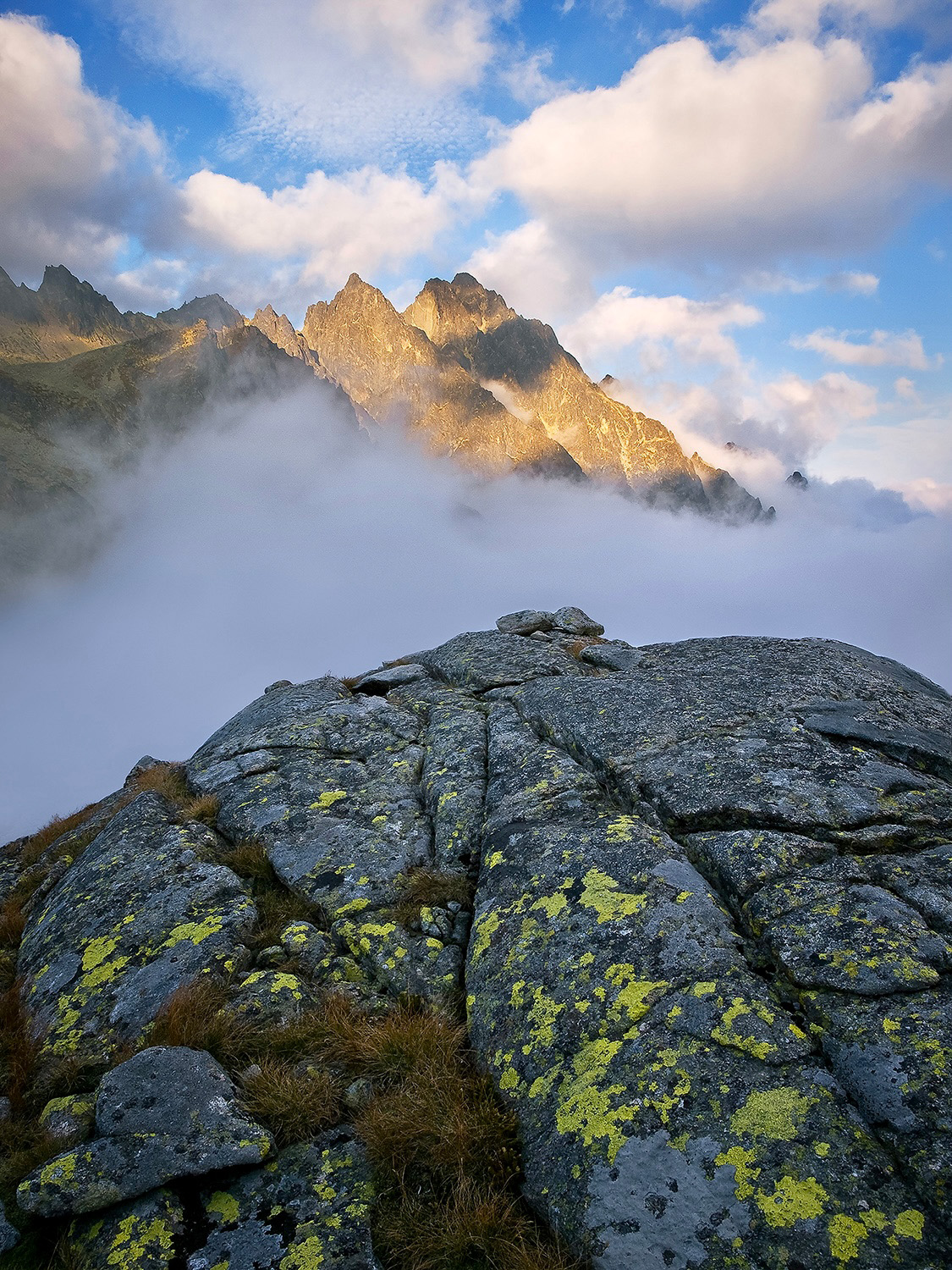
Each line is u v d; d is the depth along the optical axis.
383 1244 1.69
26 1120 2.01
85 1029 2.24
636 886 2.30
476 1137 1.82
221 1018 2.16
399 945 2.39
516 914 2.34
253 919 2.57
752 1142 1.67
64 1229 1.73
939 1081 1.68
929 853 2.29
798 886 2.19
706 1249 1.56
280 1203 1.76
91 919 2.64
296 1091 1.96
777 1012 1.89
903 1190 1.57
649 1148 1.70
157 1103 1.89
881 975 1.90
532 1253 1.63
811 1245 1.53
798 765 2.74
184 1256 1.68
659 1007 1.95
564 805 2.79
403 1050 2.05
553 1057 1.94
